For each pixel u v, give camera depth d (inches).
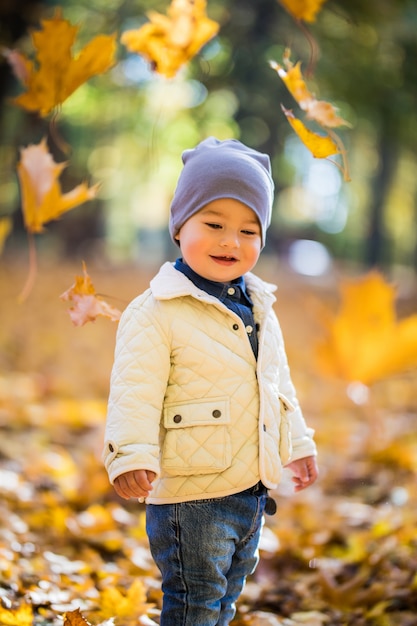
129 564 189.5
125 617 151.5
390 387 457.1
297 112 856.3
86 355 505.0
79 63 159.8
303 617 164.9
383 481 269.1
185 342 121.1
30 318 597.3
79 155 1211.9
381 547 197.0
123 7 629.9
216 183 123.8
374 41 683.4
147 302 123.6
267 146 909.2
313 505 246.7
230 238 123.9
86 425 328.8
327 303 774.5
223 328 123.6
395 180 1590.8
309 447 136.4
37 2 625.6
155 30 167.8
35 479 251.3
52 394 389.7
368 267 1488.7
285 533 213.2
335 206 2046.0
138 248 2377.0
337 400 416.5
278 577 191.5
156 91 896.9
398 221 1870.1
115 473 116.0
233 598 128.3
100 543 203.0
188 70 536.4
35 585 162.9
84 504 235.6
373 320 277.9
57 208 163.8
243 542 125.2
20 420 319.0
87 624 127.5
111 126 1162.0
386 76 706.2
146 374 119.5
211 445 118.6
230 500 120.5
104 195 1312.7
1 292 691.4
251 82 789.2
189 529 119.0
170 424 119.6
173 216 129.9
